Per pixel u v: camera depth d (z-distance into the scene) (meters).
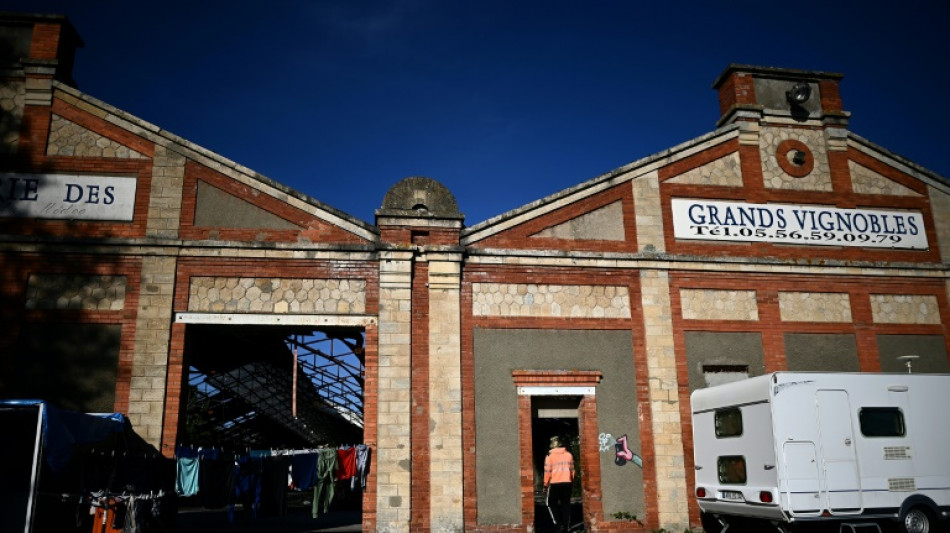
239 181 14.89
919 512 12.41
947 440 12.84
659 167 16.42
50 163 14.52
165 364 13.70
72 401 13.45
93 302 13.93
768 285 16.11
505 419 14.37
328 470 13.22
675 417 14.95
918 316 16.64
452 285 14.73
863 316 16.34
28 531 9.81
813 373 12.44
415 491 13.63
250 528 15.71
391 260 14.66
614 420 14.76
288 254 14.50
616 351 15.13
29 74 14.89
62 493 11.21
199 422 28.92
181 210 14.60
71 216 14.30
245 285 14.32
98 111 14.91
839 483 12.05
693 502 14.58
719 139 16.89
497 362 14.65
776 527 12.58
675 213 16.20
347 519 17.69
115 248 14.19
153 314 13.93
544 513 19.33
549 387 14.65
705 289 15.84
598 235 15.75
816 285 16.34
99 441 11.54
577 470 25.83
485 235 15.29
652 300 15.52
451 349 14.39
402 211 14.97
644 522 14.34
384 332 14.26
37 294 13.85
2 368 13.41
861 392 12.58
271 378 23.34
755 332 15.78
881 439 12.46
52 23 15.24
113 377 13.62
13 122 14.66
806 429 12.16
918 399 12.88
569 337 15.04
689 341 15.47
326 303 14.40
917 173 17.59
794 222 16.69
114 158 14.73
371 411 13.96
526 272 15.22
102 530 11.65
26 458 10.30
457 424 14.03
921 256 17.08
